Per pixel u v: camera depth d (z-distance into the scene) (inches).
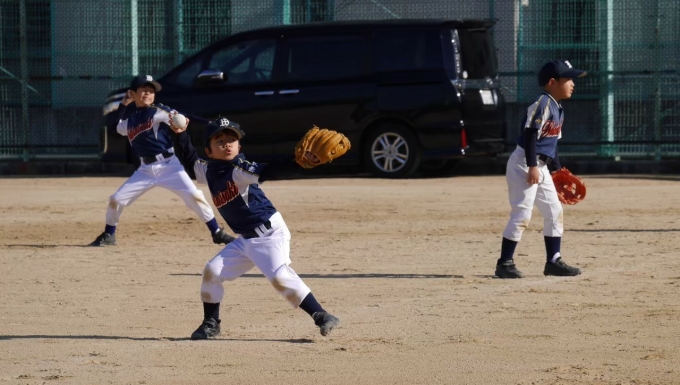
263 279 800.3
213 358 536.4
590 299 692.1
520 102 1732.3
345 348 555.5
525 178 779.4
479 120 1567.4
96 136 1824.6
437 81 1553.9
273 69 1603.1
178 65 1667.1
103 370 514.3
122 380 493.4
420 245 974.4
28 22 1824.6
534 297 703.1
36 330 617.0
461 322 622.2
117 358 540.1
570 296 704.4
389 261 880.9
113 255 940.0
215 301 588.7
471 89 1561.3
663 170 1701.5
